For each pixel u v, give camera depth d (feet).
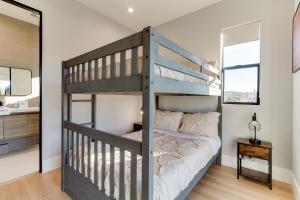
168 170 4.65
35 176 7.71
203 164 6.47
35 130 11.49
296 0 6.81
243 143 7.67
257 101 8.46
